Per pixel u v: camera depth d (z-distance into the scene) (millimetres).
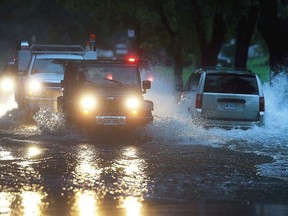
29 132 52531
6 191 29625
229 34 118000
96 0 112500
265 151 43219
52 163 37219
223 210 26172
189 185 31328
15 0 163375
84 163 37344
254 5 83062
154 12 110938
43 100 62312
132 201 27750
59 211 25828
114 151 42312
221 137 50094
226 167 36562
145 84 52094
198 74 56719
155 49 127062
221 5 83938
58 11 171375
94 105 49219
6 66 85625
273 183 32094
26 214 25344
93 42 71688
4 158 38844
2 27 173875
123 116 49250
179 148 44188
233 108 53906
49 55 67188
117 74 52438
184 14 103500
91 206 26750
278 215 25359
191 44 117375
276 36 74062
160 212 25719
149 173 34312
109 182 31797
